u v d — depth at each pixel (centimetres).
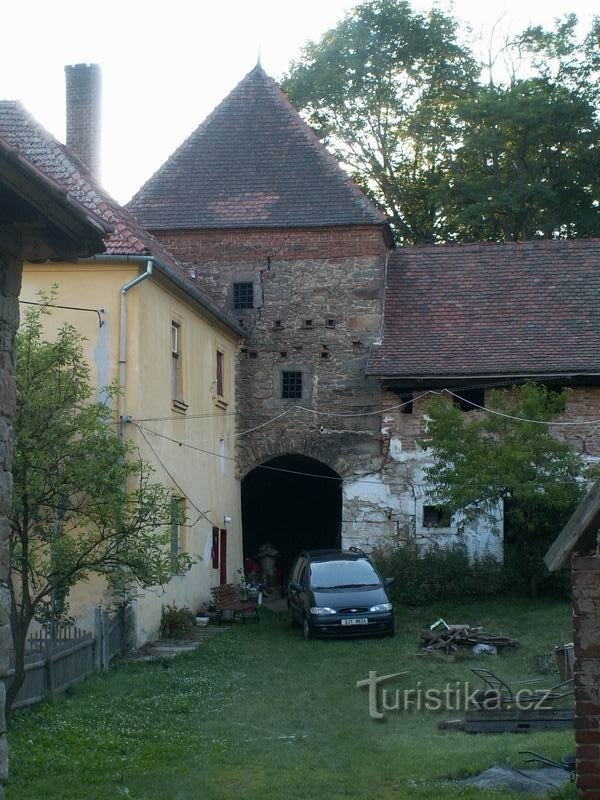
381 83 3828
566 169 3584
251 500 3177
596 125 3550
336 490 3181
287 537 3186
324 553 2297
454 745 1218
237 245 2834
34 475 1359
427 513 2675
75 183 2142
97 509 1413
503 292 2867
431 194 3706
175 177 2928
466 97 3759
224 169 2923
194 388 2423
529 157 3644
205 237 2844
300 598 2191
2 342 882
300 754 1180
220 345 2661
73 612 1919
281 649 1969
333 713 1409
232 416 2756
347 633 2073
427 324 2795
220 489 2622
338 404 2758
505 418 2375
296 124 2970
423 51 3812
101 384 2030
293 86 3847
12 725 1255
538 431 2333
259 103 3027
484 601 2428
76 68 2700
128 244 2050
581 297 2819
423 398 2695
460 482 2314
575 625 838
